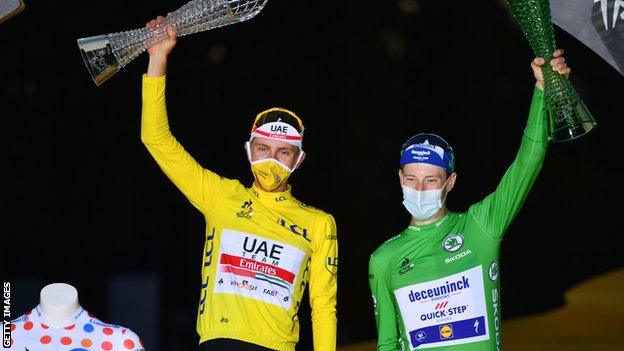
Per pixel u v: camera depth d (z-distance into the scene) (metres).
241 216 11.28
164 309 24.38
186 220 25.61
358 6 27.33
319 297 11.34
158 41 10.36
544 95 10.16
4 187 25.28
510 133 28.91
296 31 26.88
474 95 28.64
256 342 10.82
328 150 27.47
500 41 28.55
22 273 25.00
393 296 11.29
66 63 25.34
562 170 29.62
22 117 25.33
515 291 25.95
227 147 26.45
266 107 26.81
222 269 11.09
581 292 19.80
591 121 9.91
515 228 28.41
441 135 28.52
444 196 11.22
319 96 27.33
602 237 28.50
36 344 10.49
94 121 25.72
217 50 26.38
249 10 9.85
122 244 25.53
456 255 11.09
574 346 16.59
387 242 11.42
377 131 27.78
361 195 27.34
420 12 28.00
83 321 10.59
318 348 11.20
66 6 25.11
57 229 25.45
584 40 10.85
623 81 29.19
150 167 25.88
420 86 28.34
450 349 10.98
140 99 25.89
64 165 25.66
